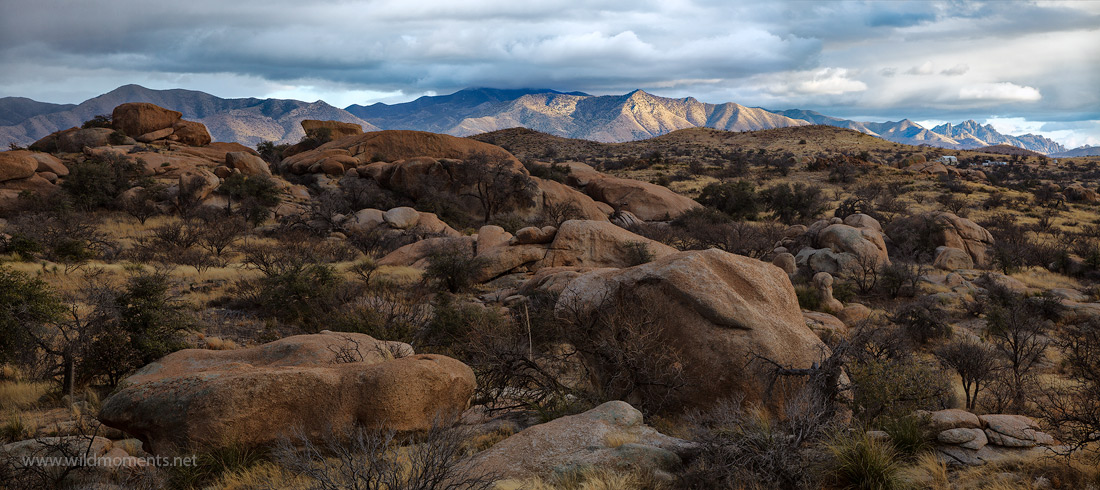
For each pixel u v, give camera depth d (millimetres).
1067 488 5531
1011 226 49375
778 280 10125
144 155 59969
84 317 11977
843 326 20922
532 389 10086
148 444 6984
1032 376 14008
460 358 13398
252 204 47375
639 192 62812
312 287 18859
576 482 5891
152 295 11523
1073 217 60875
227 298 19891
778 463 5988
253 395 6941
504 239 31141
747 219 60906
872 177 85812
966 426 6730
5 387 10477
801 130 156000
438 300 21516
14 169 46219
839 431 6605
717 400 8523
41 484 6336
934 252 36875
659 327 9391
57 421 8703
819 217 59656
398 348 9891
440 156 70625
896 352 11727
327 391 7191
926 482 5836
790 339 8930
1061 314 23922
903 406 7902
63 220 34531
